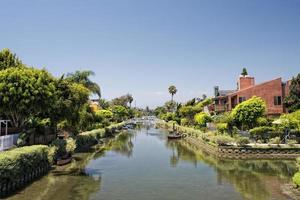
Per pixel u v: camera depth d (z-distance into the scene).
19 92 33.50
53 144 35.28
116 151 49.41
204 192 22.98
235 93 66.62
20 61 45.91
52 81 39.69
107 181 26.80
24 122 40.41
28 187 24.05
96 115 72.06
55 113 41.16
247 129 51.47
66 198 21.17
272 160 38.81
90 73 61.72
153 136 84.12
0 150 31.55
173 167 34.22
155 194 22.48
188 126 83.75
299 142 43.75
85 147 52.97
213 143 46.31
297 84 56.41
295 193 21.89
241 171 31.44
